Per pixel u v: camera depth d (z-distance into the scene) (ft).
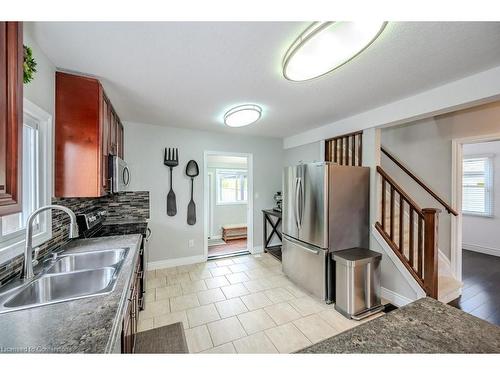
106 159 7.02
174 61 5.42
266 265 12.06
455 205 9.48
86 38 4.53
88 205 8.30
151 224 11.42
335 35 4.20
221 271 11.22
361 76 6.16
